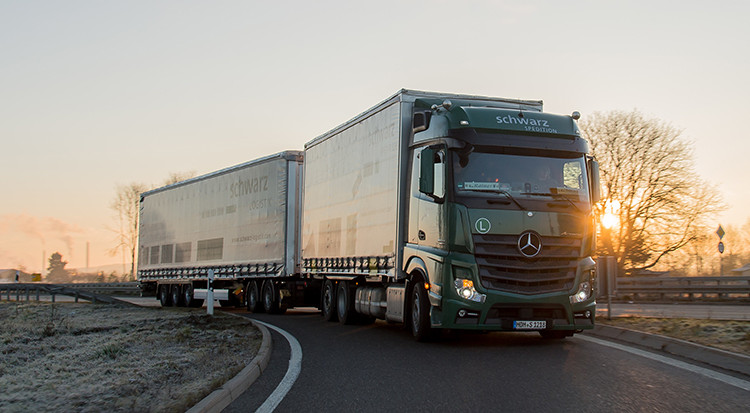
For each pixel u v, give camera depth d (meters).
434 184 11.84
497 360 10.08
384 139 14.19
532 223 11.42
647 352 10.49
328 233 17.45
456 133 11.77
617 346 11.30
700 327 12.41
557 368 9.20
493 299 11.20
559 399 7.24
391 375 9.05
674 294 28.44
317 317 21.03
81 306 26.88
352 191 15.94
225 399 7.50
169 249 29.95
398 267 13.23
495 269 11.32
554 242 11.47
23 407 7.22
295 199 21.72
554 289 11.39
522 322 11.30
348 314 16.81
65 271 140.25
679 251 37.94
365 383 8.55
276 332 15.48
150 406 6.99
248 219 23.69
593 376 8.50
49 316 21.48
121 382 8.54
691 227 37.31
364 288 16.00
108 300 28.28
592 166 12.30
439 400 7.38
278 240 21.73
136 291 46.47
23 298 41.00
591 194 12.09
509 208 11.43
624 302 28.22
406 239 13.13
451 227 11.44
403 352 11.28
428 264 11.93
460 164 11.65
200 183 27.48
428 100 13.20
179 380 8.66
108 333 15.41
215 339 13.44
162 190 31.08
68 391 8.11
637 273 39.41
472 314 11.24
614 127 39.19
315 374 9.38
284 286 21.94
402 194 13.33
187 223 28.41
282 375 9.42
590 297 11.62
